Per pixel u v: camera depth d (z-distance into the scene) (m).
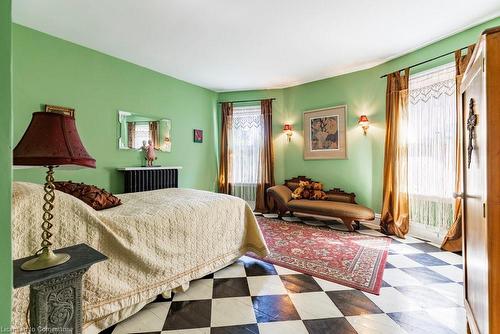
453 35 2.98
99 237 1.49
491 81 1.00
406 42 3.16
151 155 3.88
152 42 3.10
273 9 2.43
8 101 0.61
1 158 0.60
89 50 3.22
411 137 3.45
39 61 2.77
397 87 3.54
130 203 2.25
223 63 3.82
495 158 1.00
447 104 3.03
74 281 1.03
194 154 4.83
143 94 3.90
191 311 1.75
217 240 2.32
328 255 2.75
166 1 2.28
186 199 2.44
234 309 1.77
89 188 2.06
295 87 5.00
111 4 2.31
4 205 0.60
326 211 3.81
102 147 3.37
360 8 2.42
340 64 3.91
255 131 5.25
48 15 2.48
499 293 1.00
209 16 2.54
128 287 1.60
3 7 0.61
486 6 2.41
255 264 2.56
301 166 4.96
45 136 0.99
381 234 3.53
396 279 2.19
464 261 1.54
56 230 1.33
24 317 1.19
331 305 1.81
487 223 1.02
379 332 1.51
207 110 5.14
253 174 5.26
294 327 1.57
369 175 4.07
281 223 4.13
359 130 4.18
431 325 1.58
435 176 3.18
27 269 0.93
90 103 3.23
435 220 3.20
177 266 1.93
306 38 3.04
